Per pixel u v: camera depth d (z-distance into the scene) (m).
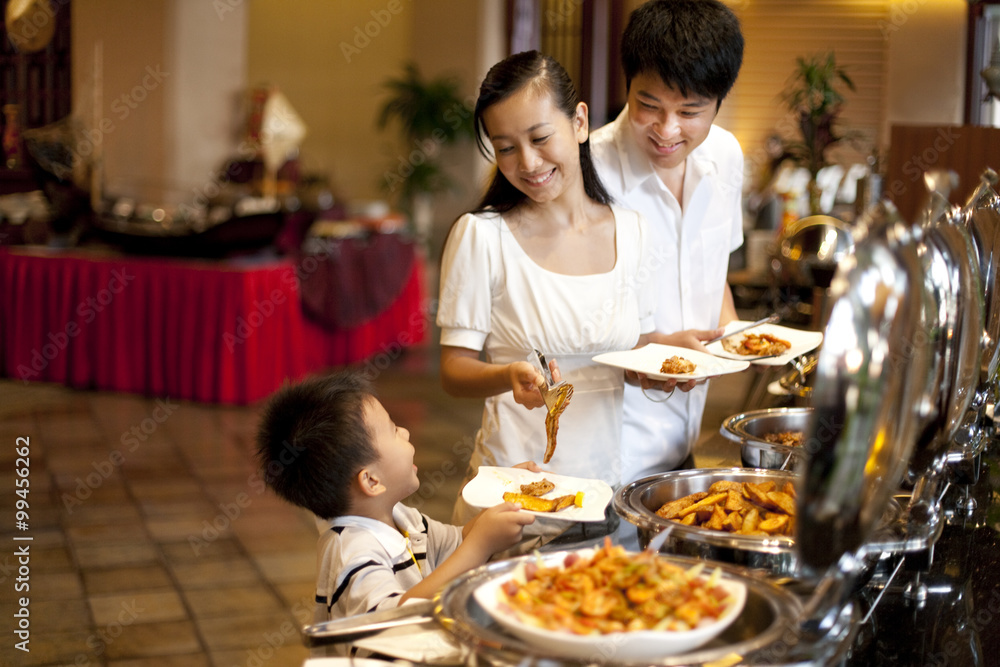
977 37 5.12
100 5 7.26
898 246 0.84
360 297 6.50
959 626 1.00
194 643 2.83
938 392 1.04
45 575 3.29
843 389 0.79
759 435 1.64
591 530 1.27
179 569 3.36
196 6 7.48
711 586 0.90
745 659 0.78
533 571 0.95
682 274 1.87
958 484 1.41
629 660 0.78
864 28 6.14
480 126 1.55
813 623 0.84
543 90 1.42
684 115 1.60
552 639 0.79
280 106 7.89
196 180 7.59
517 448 1.63
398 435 1.39
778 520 1.14
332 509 1.35
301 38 10.47
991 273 1.38
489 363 1.64
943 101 5.82
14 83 6.95
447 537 1.53
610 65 8.51
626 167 1.80
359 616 1.01
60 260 5.83
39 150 6.00
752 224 4.84
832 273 2.38
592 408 1.62
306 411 1.34
